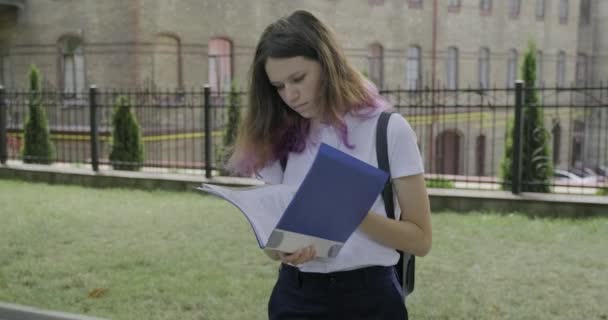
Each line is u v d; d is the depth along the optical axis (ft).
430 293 16.28
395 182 6.37
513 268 18.57
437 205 28.07
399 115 6.46
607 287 16.79
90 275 17.92
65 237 22.34
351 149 6.40
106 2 60.70
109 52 60.85
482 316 14.73
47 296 16.14
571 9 110.01
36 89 44.21
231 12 66.85
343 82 6.27
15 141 51.78
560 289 16.65
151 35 60.44
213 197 30.89
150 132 58.08
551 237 22.41
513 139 28.19
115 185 34.45
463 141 85.10
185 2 62.85
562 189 38.17
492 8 96.58
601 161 87.30
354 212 5.87
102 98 60.75
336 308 6.63
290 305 6.85
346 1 79.10
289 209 5.63
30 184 35.76
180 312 15.12
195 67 64.03
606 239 22.08
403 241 6.23
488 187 34.12
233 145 7.64
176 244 21.45
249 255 20.10
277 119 6.89
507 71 99.86
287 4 72.33
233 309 15.33
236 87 37.40
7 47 67.21
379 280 6.63
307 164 6.78
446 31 90.58
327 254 6.21
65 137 58.08
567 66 109.91
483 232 23.18
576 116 90.68
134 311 15.19
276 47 6.14
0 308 14.69
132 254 20.11
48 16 64.13
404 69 86.48
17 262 19.17
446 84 91.15
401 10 85.30
